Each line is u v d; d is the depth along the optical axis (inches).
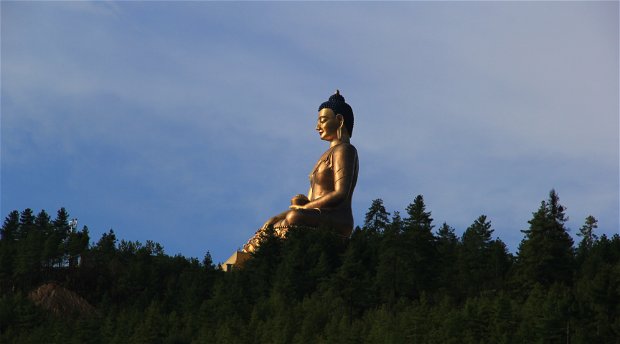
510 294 4623.5
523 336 3973.9
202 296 4928.6
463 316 4106.8
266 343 4133.9
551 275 4672.7
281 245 5221.5
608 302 4254.4
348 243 5226.4
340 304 4584.2
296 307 4475.9
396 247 4857.3
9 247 5354.3
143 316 4621.1
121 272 5270.7
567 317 4010.8
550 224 4768.7
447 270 4916.3
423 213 4953.3
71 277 5196.9
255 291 4877.0
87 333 4463.6
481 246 5221.5
